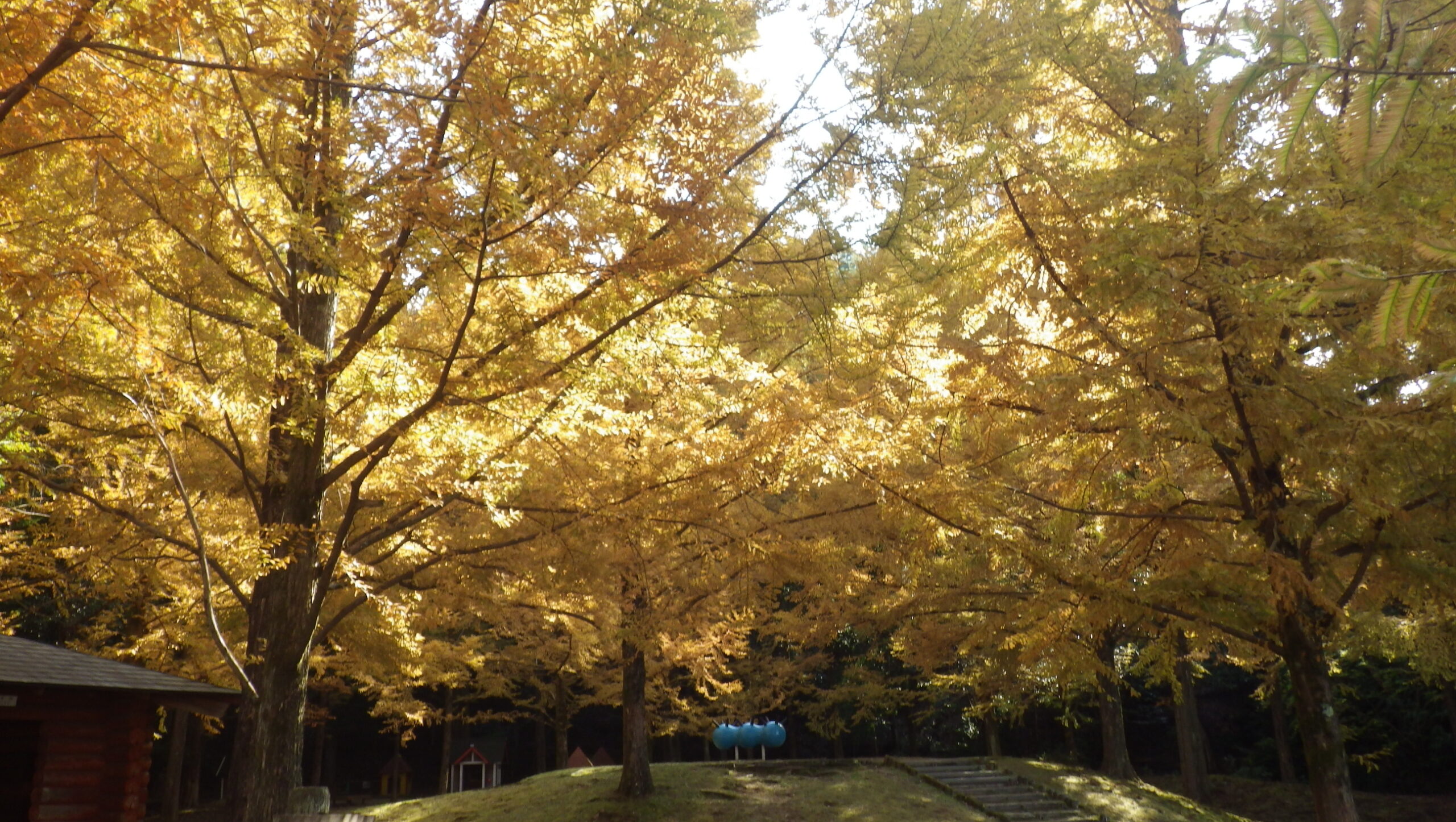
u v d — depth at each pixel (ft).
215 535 30.73
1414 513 23.89
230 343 22.62
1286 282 20.03
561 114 17.58
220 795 101.55
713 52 20.04
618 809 52.01
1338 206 20.15
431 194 17.16
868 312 26.02
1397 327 7.25
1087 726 103.45
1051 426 24.26
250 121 19.53
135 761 32.94
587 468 28.45
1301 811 77.46
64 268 15.24
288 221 21.06
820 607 51.96
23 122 15.33
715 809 52.65
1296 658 24.56
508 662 74.84
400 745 108.27
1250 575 24.03
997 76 23.02
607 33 18.26
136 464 29.63
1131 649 55.67
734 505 36.17
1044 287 25.64
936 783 60.44
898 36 20.26
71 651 32.76
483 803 59.06
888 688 70.03
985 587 46.14
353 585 26.78
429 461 23.82
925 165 20.98
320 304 27.30
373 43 19.98
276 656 23.72
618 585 42.04
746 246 22.62
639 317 21.80
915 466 33.12
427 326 28.73
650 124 18.70
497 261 18.60
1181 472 32.27
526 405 22.07
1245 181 20.65
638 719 55.26
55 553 37.55
